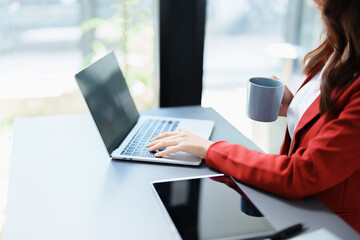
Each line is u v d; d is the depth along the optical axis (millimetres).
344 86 875
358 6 804
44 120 1329
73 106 1902
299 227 799
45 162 1052
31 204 865
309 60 1119
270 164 916
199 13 1720
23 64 1786
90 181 961
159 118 1352
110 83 1208
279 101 1075
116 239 756
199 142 1062
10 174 988
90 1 1760
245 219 818
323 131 858
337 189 944
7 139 1841
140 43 1842
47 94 1854
